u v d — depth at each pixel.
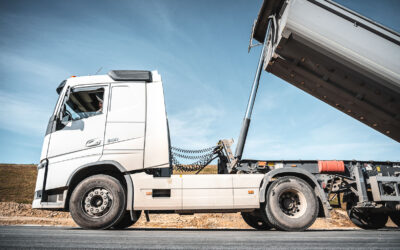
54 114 5.37
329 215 5.28
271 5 5.71
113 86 5.51
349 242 2.72
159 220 11.80
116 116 5.31
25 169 33.88
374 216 7.20
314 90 6.07
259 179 5.36
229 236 3.23
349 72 5.38
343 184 6.40
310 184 5.62
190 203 5.07
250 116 6.26
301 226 5.12
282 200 5.40
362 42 5.19
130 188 5.03
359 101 5.68
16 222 10.48
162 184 5.11
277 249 2.22
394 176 6.27
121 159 5.11
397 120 5.68
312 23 5.23
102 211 4.93
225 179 5.26
